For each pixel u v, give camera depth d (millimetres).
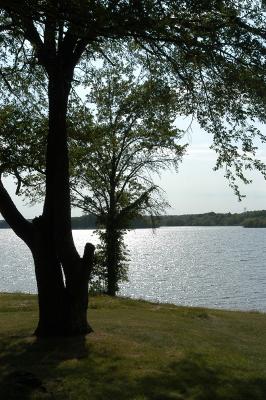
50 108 10367
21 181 12906
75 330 10531
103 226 29344
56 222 10211
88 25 6926
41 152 13852
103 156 28297
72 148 20062
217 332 13461
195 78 9805
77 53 10398
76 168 27312
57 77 10164
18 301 19688
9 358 9047
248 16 8484
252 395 7711
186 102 10578
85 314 10750
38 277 10547
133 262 74938
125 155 28844
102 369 8461
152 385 7824
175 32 7941
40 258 10469
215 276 55500
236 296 41375
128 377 8125
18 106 12766
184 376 8289
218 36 8047
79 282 10469
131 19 7238
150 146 27891
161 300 39688
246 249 105000
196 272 60000
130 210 28984
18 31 7617
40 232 10391
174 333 11812
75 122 16281
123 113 27047
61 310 10539
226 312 19719
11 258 90000
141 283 50250
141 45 8781
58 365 8609
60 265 10586
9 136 13242
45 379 7953
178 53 9203
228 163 10547
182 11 7852
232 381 8305
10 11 6844
